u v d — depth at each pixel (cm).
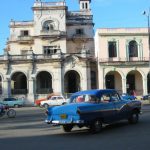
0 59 5703
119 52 5850
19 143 1436
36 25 6206
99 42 5838
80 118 1577
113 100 1789
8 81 5694
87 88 5703
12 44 6394
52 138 1549
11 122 2528
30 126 2134
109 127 1839
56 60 5709
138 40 5884
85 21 6488
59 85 5697
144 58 5847
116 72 5962
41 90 5756
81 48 6406
